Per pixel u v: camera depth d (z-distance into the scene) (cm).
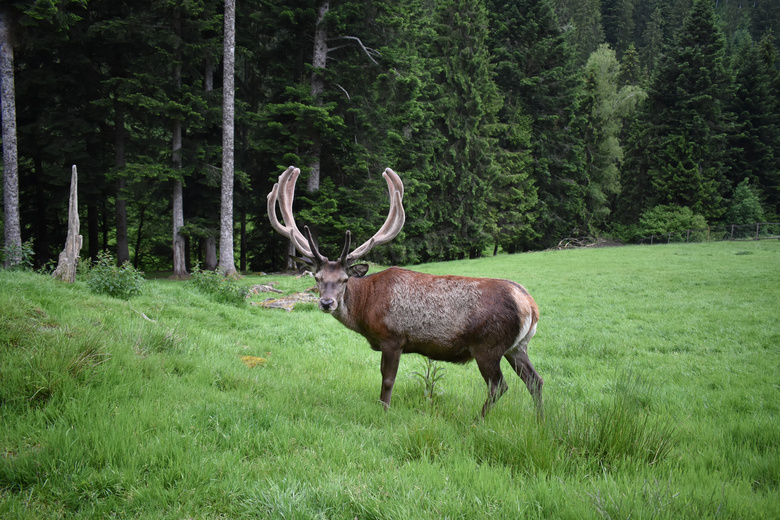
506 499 296
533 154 4097
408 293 522
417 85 2392
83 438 341
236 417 409
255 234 2878
